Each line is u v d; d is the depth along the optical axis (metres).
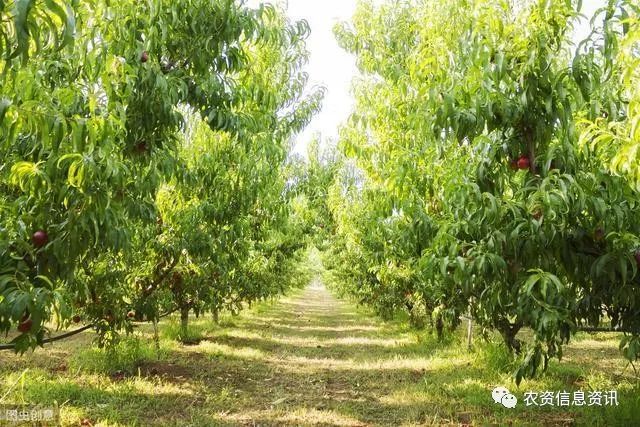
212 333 12.28
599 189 3.24
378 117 6.95
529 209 3.19
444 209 5.09
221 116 4.21
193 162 6.53
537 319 3.36
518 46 3.16
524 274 3.46
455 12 4.47
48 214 3.06
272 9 4.37
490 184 3.60
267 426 5.29
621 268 3.09
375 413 5.80
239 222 7.49
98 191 3.04
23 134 3.31
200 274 8.02
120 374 7.23
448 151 4.42
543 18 3.09
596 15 2.80
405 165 5.39
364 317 18.84
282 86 7.36
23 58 1.74
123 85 3.32
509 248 3.33
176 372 7.67
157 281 7.48
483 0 3.23
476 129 3.26
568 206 3.04
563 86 3.06
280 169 9.69
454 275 3.55
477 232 3.70
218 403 6.05
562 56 3.39
